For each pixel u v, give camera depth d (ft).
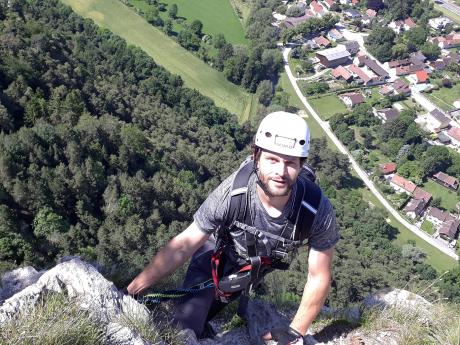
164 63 251.39
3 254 64.85
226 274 11.37
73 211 101.81
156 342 10.48
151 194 120.16
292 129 9.16
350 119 226.17
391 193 189.78
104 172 116.67
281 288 17.31
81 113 150.41
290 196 9.96
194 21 271.90
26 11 226.38
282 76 258.98
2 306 10.12
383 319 14.37
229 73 246.27
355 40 299.99
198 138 193.98
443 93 258.37
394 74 268.62
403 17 330.34
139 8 283.59
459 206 189.88
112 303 10.82
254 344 13.33
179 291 12.23
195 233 10.86
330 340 14.03
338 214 164.04
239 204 10.03
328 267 10.89
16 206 93.71
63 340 9.00
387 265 139.03
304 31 289.53
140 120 185.26
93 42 240.73
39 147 108.06
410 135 212.02
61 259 15.15
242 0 318.45
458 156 204.95
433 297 16.70
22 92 146.41
